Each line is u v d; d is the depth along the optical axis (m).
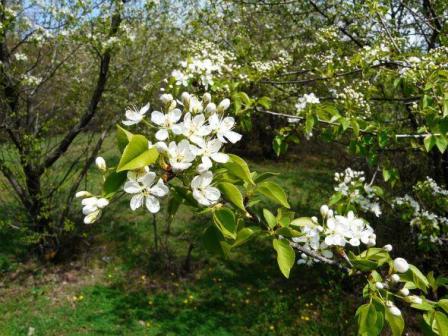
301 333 5.75
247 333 5.74
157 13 7.27
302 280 7.09
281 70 5.37
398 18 5.74
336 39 5.36
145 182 1.37
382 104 5.30
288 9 6.86
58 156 7.25
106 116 8.04
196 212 1.51
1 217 7.82
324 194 8.34
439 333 1.57
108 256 7.68
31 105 7.15
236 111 3.32
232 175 1.61
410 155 5.09
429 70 3.06
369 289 1.66
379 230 5.61
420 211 4.48
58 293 6.50
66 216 7.38
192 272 7.32
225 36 6.57
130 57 7.91
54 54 6.84
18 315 5.86
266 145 16.45
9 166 7.33
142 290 6.70
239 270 7.45
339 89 4.86
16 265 7.16
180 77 3.21
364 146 3.34
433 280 1.83
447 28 4.60
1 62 5.98
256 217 1.74
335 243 1.75
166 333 5.62
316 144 9.10
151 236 8.42
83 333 5.51
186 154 1.41
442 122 2.81
